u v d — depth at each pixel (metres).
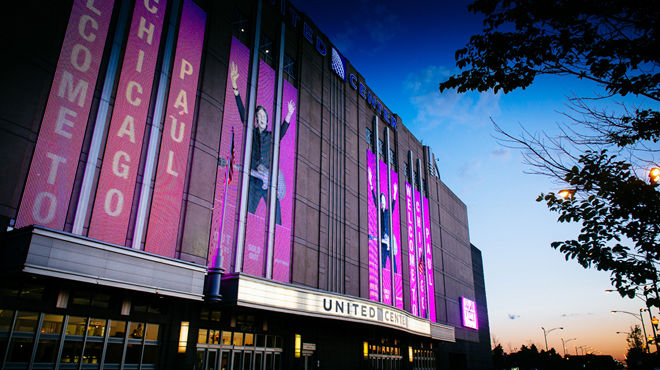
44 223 19.30
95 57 22.88
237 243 28.67
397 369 45.53
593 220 9.16
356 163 45.75
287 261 32.81
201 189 26.97
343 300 31.91
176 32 27.69
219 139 29.17
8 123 19.00
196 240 25.80
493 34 8.98
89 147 21.67
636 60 7.75
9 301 17.73
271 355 30.02
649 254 8.69
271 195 32.69
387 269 46.59
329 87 43.97
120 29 24.34
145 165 24.02
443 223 65.81
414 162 61.00
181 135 26.48
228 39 31.92
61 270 17.36
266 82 34.97
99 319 20.84
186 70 27.73
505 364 115.38
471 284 72.69
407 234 53.09
